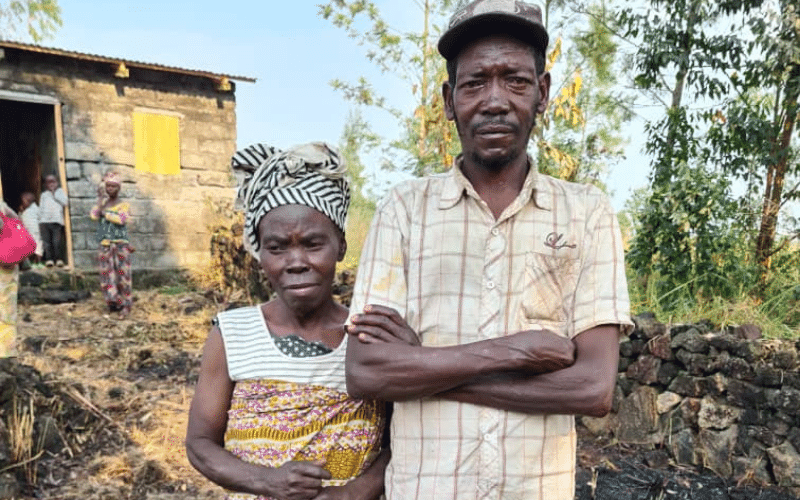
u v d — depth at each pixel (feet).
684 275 15.14
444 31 4.59
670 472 11.78
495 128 4.42
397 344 4.42
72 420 13.85
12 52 31.07
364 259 4.89
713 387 11.83
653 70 17.44
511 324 4.54
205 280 33.35
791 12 14.84
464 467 4.44
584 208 4.75
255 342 5.10
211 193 37.47
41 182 38.75
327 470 4.90
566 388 4.24
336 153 5.14
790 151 15.49
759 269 15.08
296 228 4.84
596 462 12.20
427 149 26.23
